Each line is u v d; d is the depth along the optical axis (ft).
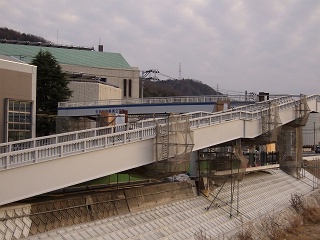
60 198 89.30
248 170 180.96
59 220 85.46
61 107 233.96
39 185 79.36
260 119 163.43
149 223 106.42
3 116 124.57
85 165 89.20
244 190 174.50
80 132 93.97
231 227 130.41
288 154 244.42
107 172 94.99
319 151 382.22
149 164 110.11
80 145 88.17
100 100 254.06
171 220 114.73
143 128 105.91
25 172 76.69
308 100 223.10
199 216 127.24
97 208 96.99
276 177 225.76
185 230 113.19
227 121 141.79
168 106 230.07
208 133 133.08
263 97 211.82
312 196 221.46
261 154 220.64
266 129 165.37
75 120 237.86
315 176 278.87
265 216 153.48
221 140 139.33
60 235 82.17
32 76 135.13
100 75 376.48
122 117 135.64
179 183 135.13
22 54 359.66
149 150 107.76
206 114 140.26
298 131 242.99
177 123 112.47
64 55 377.09
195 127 126.31
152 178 120.06
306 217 174.40
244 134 151.53
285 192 208.33
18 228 75.82
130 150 101.65
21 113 131.64
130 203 108.88
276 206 176.76
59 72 234.99
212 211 135.44
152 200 118.73
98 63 384.88
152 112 233.96
